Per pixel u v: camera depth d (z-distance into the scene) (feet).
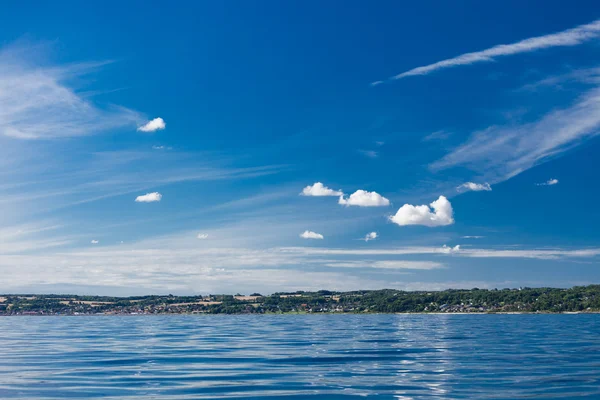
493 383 125.90
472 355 191.93
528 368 152.97
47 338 311.88
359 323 533.55
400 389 118.73
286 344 252.01
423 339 281.33
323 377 138.00
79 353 208.54
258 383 128.47
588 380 129.39
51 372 148.77
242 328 434.71
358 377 137.69
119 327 469.98
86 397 109.70
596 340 265.13
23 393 114.62
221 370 152.97
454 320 600.39
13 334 361.10
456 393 112.98
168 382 130.11
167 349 225.76
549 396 108.68
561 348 218.79
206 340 284.61
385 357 187.52
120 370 152.97
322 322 570.05
